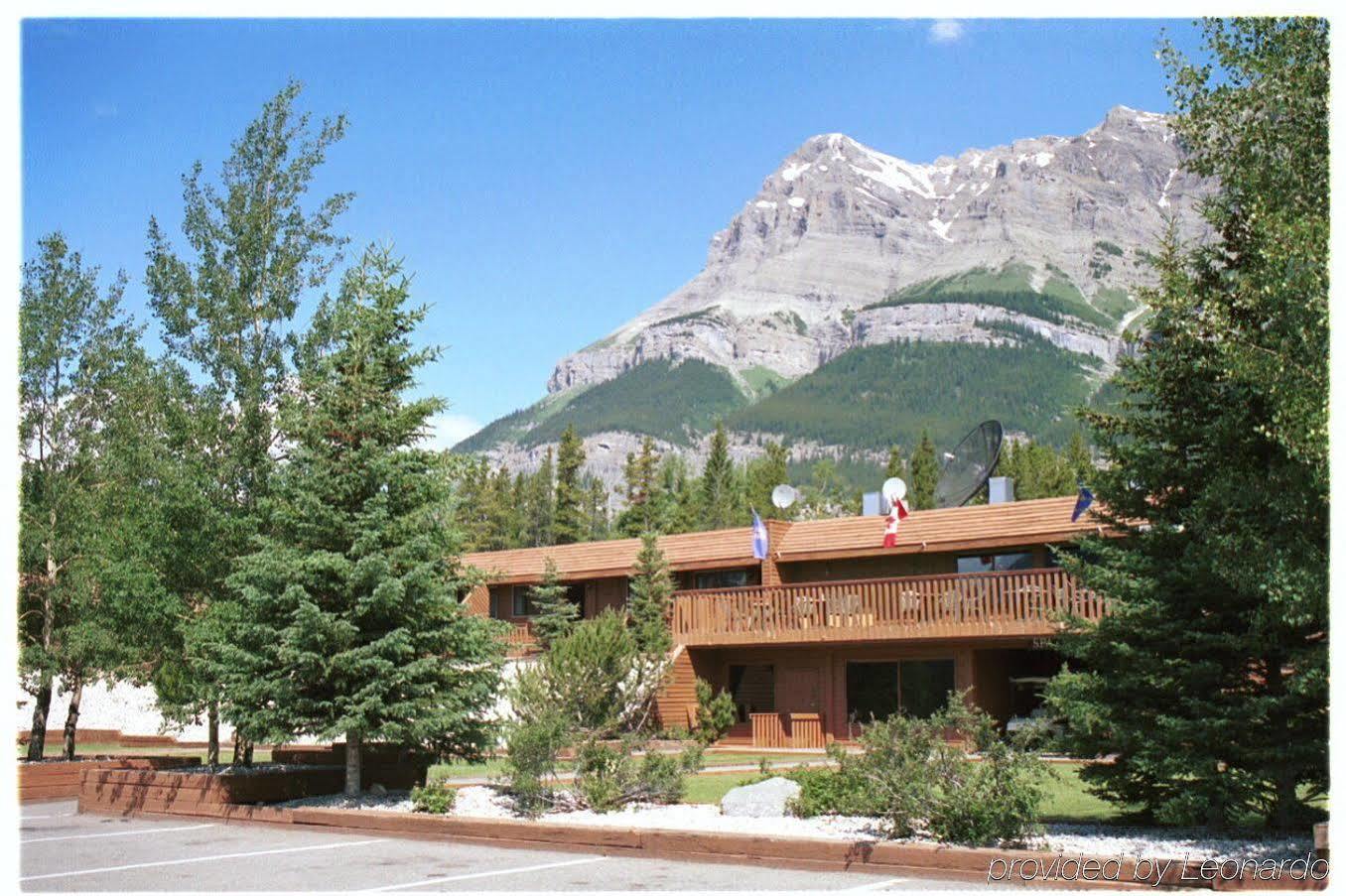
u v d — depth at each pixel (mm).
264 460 18984
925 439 80438
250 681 16750
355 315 17719
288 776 17422
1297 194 11438
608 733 17391
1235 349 10766
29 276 24250
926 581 27953
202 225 19953
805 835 12492
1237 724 11930
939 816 11812
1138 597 12641
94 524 22938
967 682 27906
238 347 19703
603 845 13039
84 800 18719
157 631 19562
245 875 11773
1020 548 28156
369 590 16578
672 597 32406
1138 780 13195
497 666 17625
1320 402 10109
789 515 83562
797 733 29938
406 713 16219
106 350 24516
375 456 16844
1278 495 11141
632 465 88375
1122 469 13172
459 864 12336
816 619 29641
